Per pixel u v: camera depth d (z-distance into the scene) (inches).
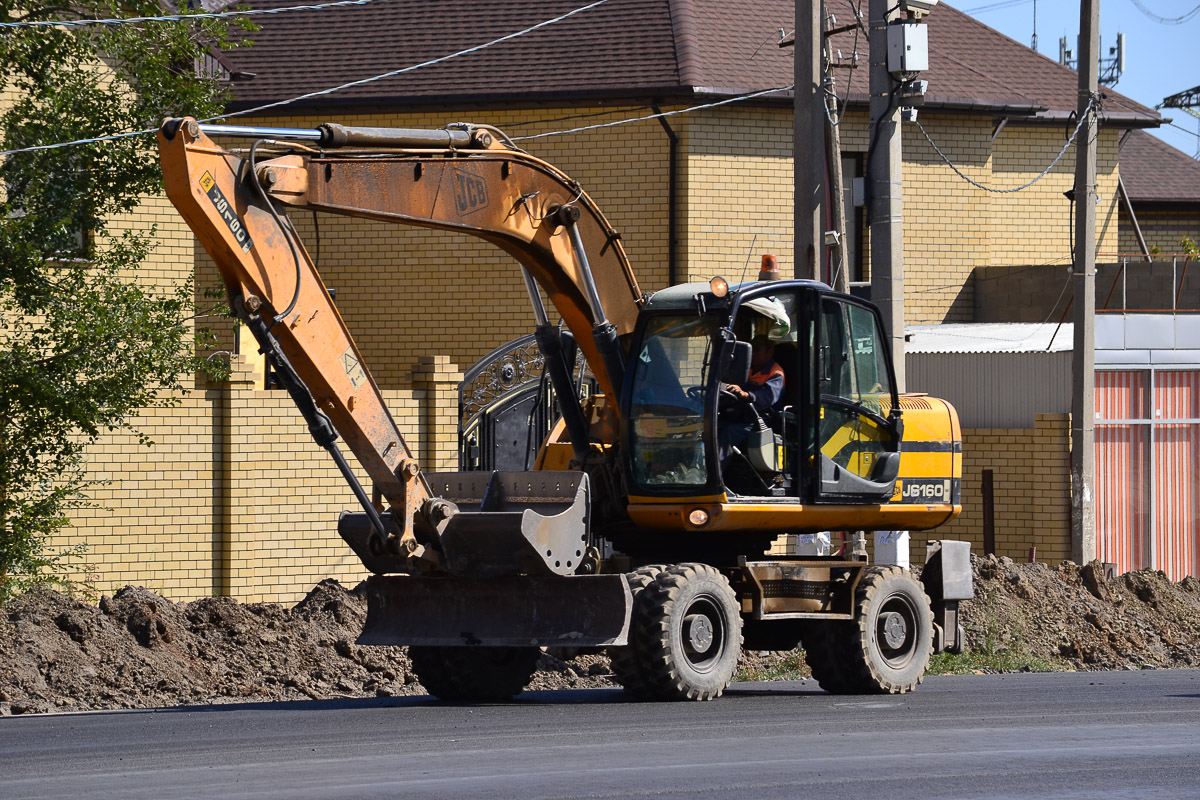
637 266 3570.4
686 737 1414.9
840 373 1883.6
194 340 2472.9
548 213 1753.2
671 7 3713.1
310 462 2586.1
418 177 1624.0
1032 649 2600.9
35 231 2174.0
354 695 1985.7
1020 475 3540.8
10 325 2417.6
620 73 3570.4
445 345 3629.4
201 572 2491.4
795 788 1156.5
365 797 1099.3
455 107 3617.1
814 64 2465.6
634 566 1844.2
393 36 3779.5
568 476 1758.1
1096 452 3617.1
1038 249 4215.1
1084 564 3147.1
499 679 1807.3
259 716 1578.5
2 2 2217.0
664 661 1662.2
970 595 2076.8
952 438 2038.6
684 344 1793.8
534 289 1825.8
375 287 3661.4
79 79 2278.5
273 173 1496.1
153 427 2450.8
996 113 4013.3
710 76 3560.5
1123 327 3649.1
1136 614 2856.8
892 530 1996.8
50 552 2361.0
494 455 2699.3
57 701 1777.8
